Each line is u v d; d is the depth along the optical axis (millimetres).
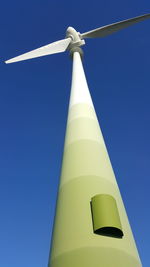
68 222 9203
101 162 11312
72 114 14477
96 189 9961
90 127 13211
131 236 9352
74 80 17734
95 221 8742
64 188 10570
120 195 10711
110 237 8547
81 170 10789
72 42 23375
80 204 9523
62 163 12109
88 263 7863
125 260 8125
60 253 8516
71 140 12641
